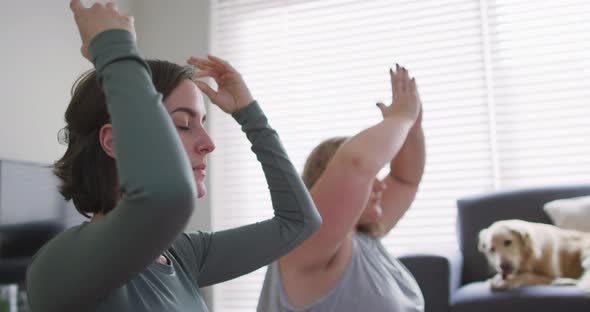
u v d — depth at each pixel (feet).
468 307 7.34
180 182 1.56
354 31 12.38
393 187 4.58
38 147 10.54
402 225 11.55
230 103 3.06
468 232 9.71
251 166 12.87
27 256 9.03
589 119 10.71
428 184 11.50
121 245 1.63
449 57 11.56
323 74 12.51
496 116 11.19
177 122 2.27
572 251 7.76
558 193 9.42
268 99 12.84
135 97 1.72
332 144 3.74
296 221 2.88
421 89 11.71
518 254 7.59
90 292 1.74
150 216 1.55
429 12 11.85
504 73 11.22
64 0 11.51
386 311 3.16
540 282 7.48
